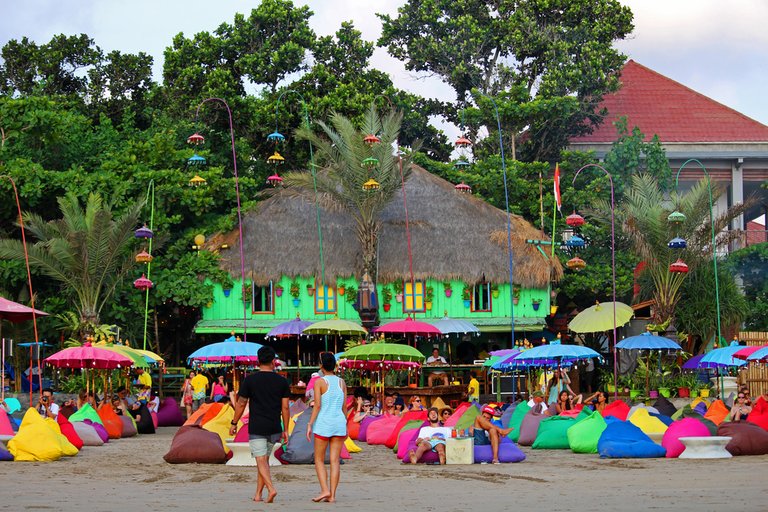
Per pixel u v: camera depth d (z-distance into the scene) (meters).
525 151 48.34
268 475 12.51
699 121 50.78
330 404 12.52
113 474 16.83
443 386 31.94
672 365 36.03
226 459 19.02
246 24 47.38
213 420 19.92
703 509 10.88
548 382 32.34
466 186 37.19
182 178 40.66
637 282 41.22
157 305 41.16
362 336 37.78
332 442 12.52
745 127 50.41
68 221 37.31
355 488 14.38
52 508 11.57
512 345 38.16
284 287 40.31
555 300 44.62
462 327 37.28
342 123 39.88
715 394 34.97
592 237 44.41
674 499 12.02
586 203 44.03
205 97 45.44
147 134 45.06
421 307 40.09
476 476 16.19
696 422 19.39
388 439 23.86
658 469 16.73
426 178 42.97
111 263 37.25
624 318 34.94
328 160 44.25
